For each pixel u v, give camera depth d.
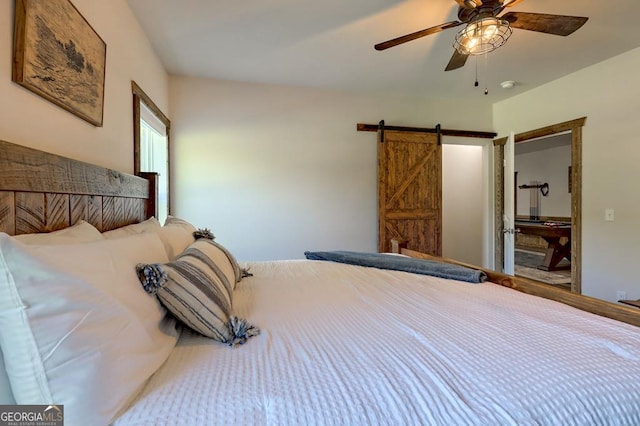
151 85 2.75
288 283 1.87
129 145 2.21
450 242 5.16
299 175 3.79
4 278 0.67
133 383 0.77
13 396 0.68
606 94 3.13
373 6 2.21
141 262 1.09
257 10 2.26
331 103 3.88
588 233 3.32
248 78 3.51
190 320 1.09
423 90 3.91
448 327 1.19
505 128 4.30
